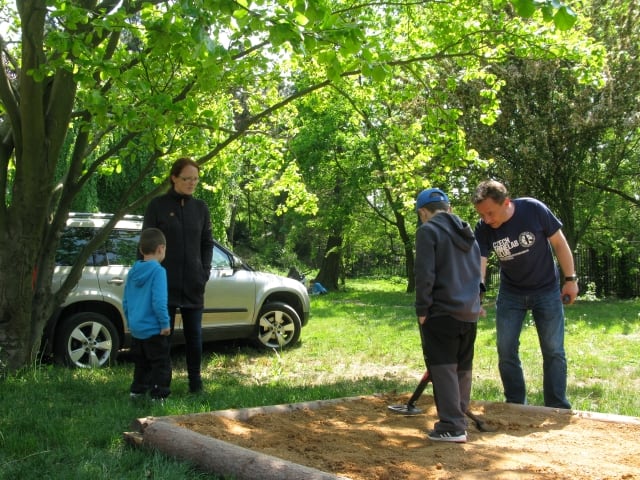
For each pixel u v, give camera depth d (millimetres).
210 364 8781
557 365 5512
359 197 27578
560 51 8172
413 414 5098
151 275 5512
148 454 3883
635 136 20281
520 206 5508
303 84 10586
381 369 8703
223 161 10375
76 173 7746
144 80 6488
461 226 4402
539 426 4738
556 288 5551
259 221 47094
